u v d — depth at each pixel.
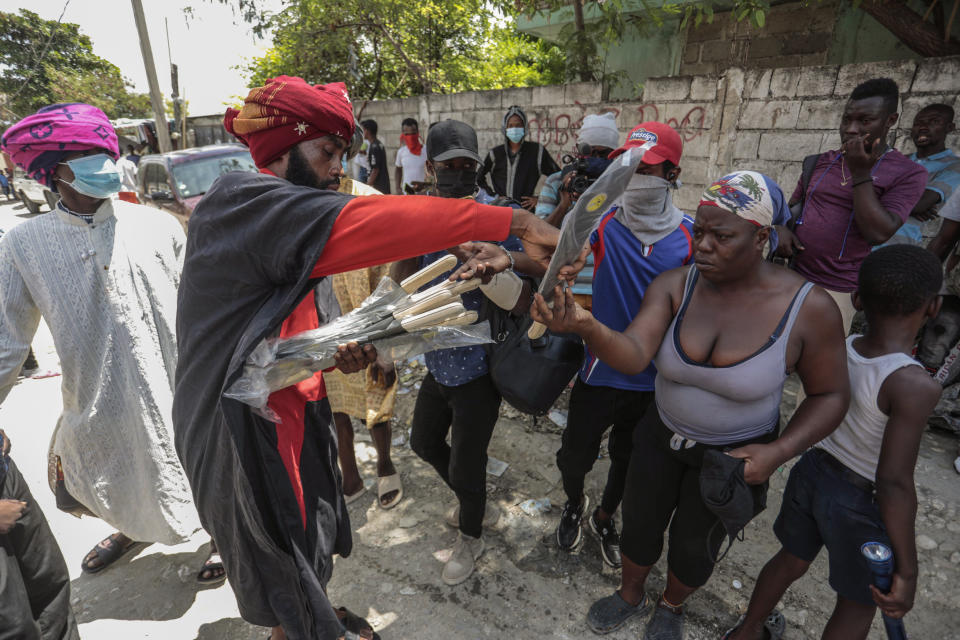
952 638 2.00
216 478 1.38
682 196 4.86
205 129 12.84
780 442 1.44
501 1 6.69
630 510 1.89
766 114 4.19
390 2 8.98
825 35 5.89
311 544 1.54
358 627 1.99
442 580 2.30
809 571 2.28
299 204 1.05
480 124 6.60
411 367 4.15
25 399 3.94
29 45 23.30
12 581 1.45
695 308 1.58
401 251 1.06
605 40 5.89
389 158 8.18
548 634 2.06
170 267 2.07
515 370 1.81
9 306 1.79
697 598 2.19
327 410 1.64
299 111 1.17
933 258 1.44
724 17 6.55
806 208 2.80
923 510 2.61
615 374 2.05
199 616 2.16
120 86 27.75
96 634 2.09
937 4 4.43
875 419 1.49
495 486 2.86
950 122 3.16
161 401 1.97
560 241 1.07
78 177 1.71
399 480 2.80
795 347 1.45
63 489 2.12
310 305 1.62
